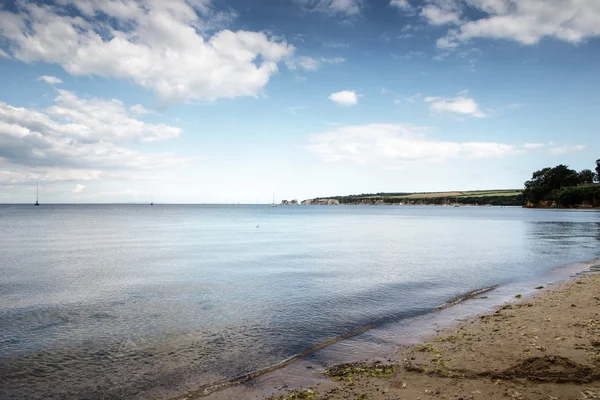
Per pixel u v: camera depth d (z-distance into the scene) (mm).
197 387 8930
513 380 8438
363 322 13969
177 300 17531
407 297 17922
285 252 35969
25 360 10688
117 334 12844
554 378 8398
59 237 51094
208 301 17328
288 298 17812
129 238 50344
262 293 18875
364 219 118062
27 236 52375
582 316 13172
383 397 7965
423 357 10195
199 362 10422
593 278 21094
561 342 10617
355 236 55156
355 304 16656
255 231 65312
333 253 35250
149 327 13570
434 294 18516
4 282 21672
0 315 15086
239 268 26641
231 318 14617
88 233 58344
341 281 21891
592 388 7898
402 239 50312
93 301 17359
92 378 9523
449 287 20156
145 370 9938
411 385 8492
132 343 11977
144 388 8961
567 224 81438
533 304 15516
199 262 29469
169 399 8406
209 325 13766
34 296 18312
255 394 8453
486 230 66812
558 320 12820
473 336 11734
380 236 55188
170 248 39062
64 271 25328
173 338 12406
